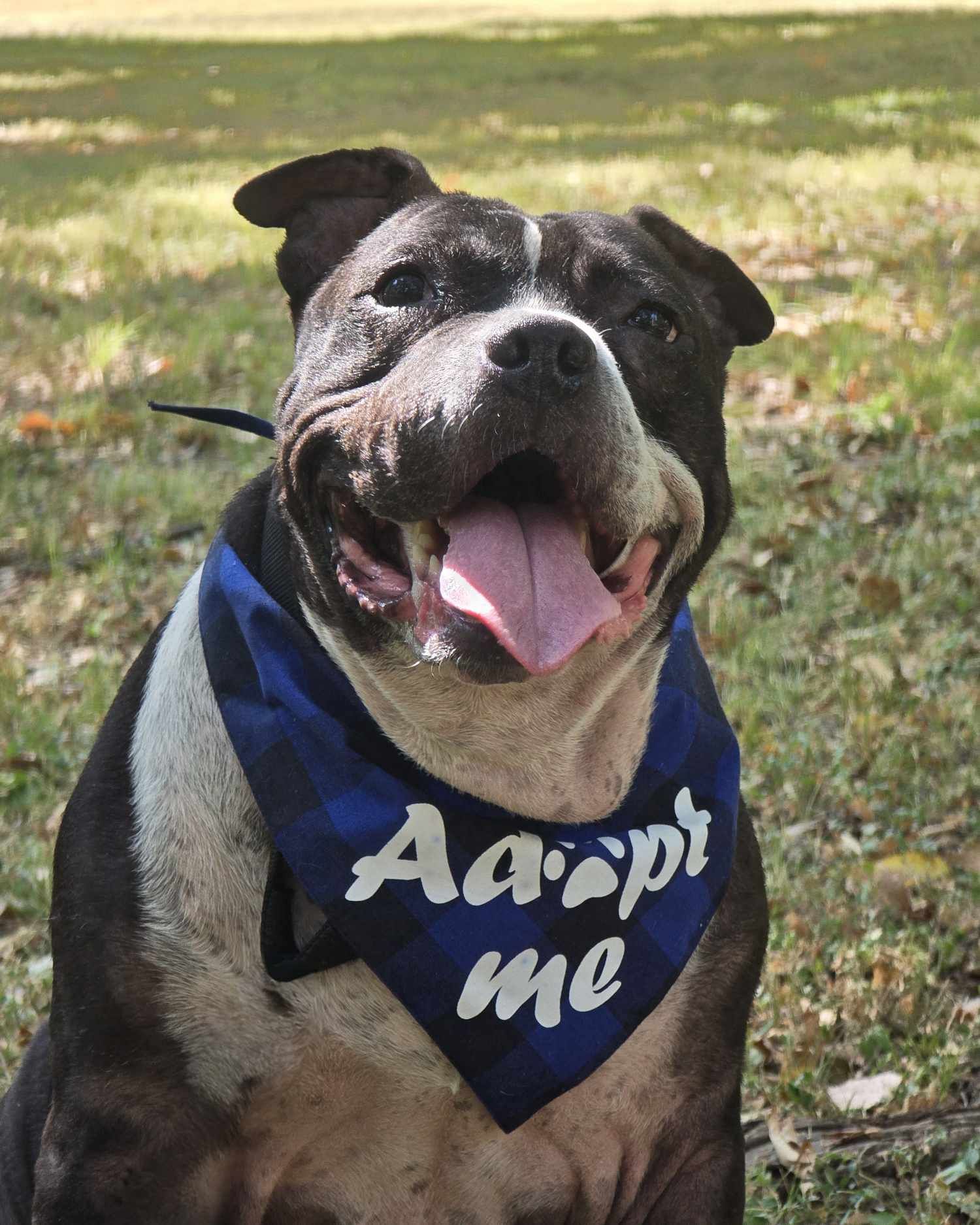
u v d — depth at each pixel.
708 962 1.31
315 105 7.49
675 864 1.30
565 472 1.22
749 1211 1.40
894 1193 1.40
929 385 2.76
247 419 1.43
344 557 1.26
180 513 2.39
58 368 3.09
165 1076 1.24
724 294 1.43
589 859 1.29
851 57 7.96
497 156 5.45
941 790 1.74
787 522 2.27
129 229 4.39
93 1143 1.24
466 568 1.22
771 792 1.75
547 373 1.20
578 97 7.33
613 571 1.27
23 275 3.86
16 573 2.25
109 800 1.28
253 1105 1.25
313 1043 1.25
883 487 2.36
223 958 1.24
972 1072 1.50
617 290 1.30
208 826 1.26
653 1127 1.31
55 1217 1.24
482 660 1.20
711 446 1.33
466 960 1.25
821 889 1.63
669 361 1.31
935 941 1.59
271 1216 1.30
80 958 1.25
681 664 1.37
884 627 1.97
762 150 5.32
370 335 1.28
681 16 11.78
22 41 12.23
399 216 1.33
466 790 1.28
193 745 1.28
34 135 6.75
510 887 1.27
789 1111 1.47
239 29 13.15
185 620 1.33
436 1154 1.29
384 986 1.25
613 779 1.31
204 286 3.81
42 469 2.59
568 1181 1.32
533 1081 1.26
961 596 2.03
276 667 1.28
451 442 1.21
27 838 1.73
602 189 4.65
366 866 1.25
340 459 1.26
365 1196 1.30
